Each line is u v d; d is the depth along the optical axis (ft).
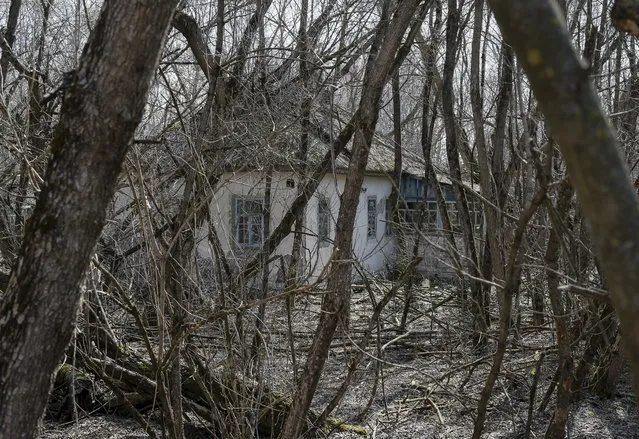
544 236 21.75
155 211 20.15
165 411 16.81
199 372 20.11
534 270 25.77
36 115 20.22
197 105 22.07
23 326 9.70
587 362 21.94
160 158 20.99
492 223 26.71
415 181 72.08
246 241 26.73
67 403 24.00
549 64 4.54
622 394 26.37
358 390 26.27
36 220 9.86
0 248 20.81
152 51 9.82
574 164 4.53
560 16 4.61
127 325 24.54
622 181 4.43
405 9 17.03
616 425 23.13
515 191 26.66
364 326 33.78
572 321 20.56
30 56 27.68
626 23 9.59
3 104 17.83
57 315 9.80
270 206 27.22
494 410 23.98
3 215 21.74
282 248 48.32
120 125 9.82
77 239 9.81
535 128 15.16
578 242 14.90
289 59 25.57
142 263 20.36
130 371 22.67
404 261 32.65
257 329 18.99
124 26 9.64
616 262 4.40
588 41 19.22
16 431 9.68
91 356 19.58
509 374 23.80
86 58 9.86
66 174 9.78
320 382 26.13
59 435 22.52
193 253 21.17
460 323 30.17
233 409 18.58
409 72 45.29
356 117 17.49
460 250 37.81
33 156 19.57
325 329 17.01
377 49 25.58
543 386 25.62
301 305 26.86
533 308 27.37
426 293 35.94
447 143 34.45
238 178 25.29
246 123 24.62
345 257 17.03
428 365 26.91
